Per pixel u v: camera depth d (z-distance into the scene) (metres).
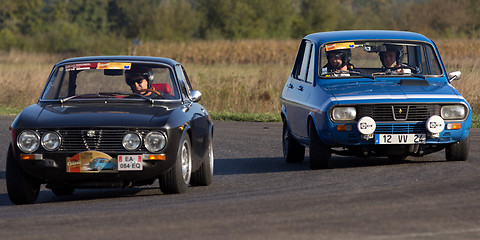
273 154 35.66
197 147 25.20
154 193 25.11
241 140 41.66
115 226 17.77
